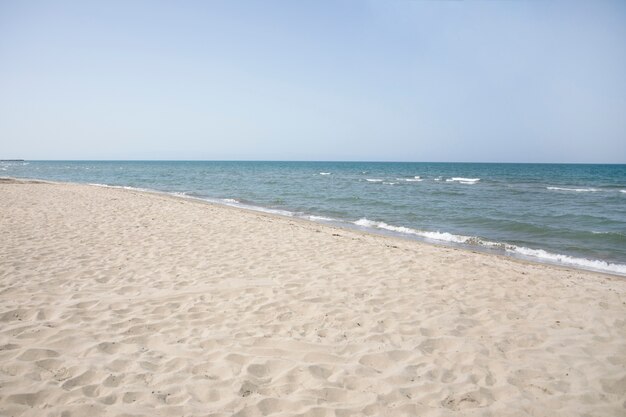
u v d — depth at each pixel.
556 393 3.18
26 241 7.82
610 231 12.57
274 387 3.13
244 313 4.64
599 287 6.25
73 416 2.65
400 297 5.33
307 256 7.46
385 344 3.95
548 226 13.24
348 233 10.96
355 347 3.87
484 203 20.50
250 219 12.01
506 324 4.55
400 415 2.83
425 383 3.25
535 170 85.31
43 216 11.02
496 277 6.45
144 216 11.75
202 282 5.72
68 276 5.77
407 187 32.12
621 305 5.28
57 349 3.58
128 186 31.97
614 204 20.44
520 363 3.65
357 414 2.82
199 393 3.00
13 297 4.85
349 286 5.73
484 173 67.75
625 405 3.06
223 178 46.84
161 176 51.19
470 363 3.62
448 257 7.85
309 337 4.05
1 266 6.09
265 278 6.00
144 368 3.32
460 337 4.16
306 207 18.67
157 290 5.34
